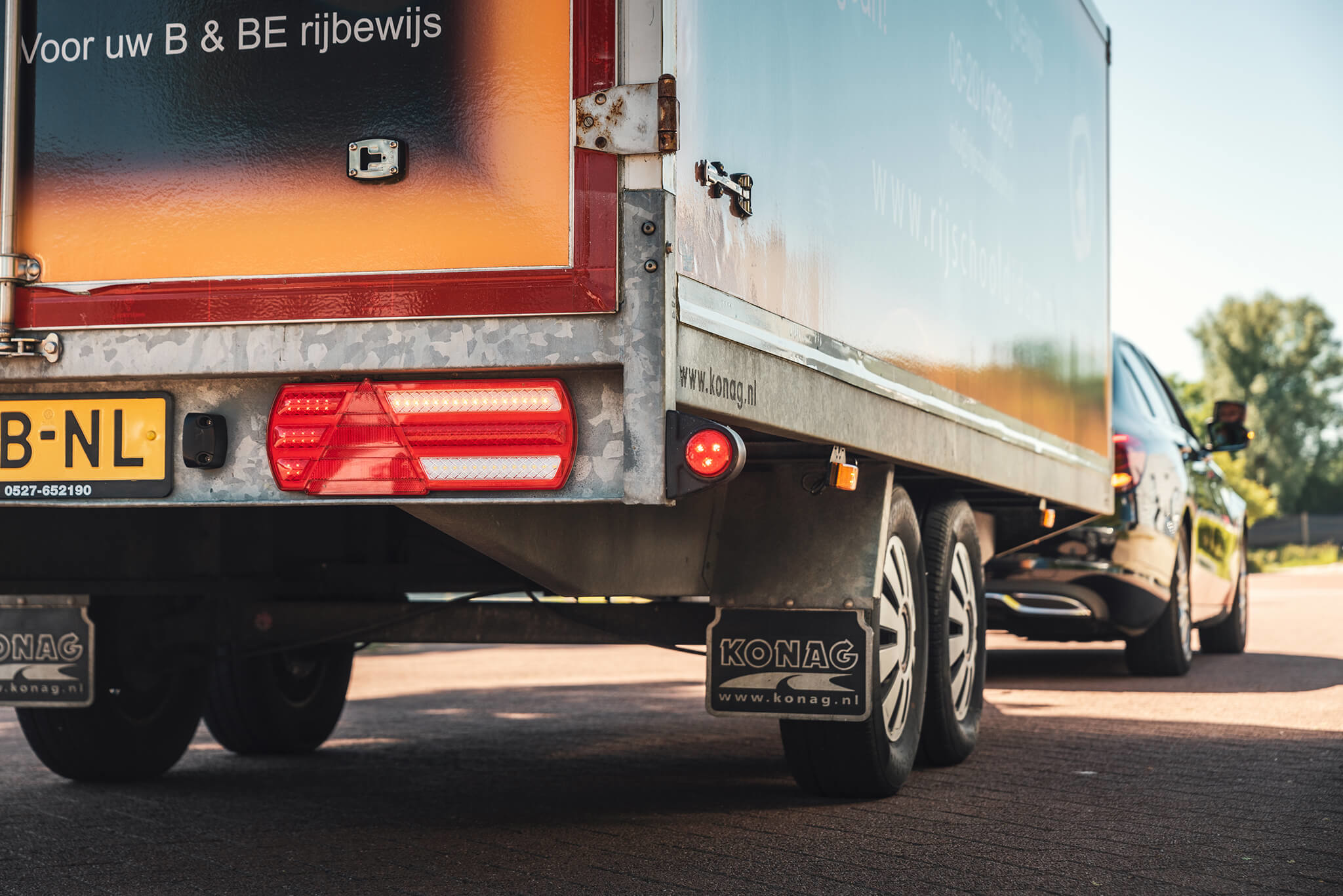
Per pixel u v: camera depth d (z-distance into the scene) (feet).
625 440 9.71
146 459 10.67
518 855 12.86
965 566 18.76
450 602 15.05
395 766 18.81
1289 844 13.39
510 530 11.20
